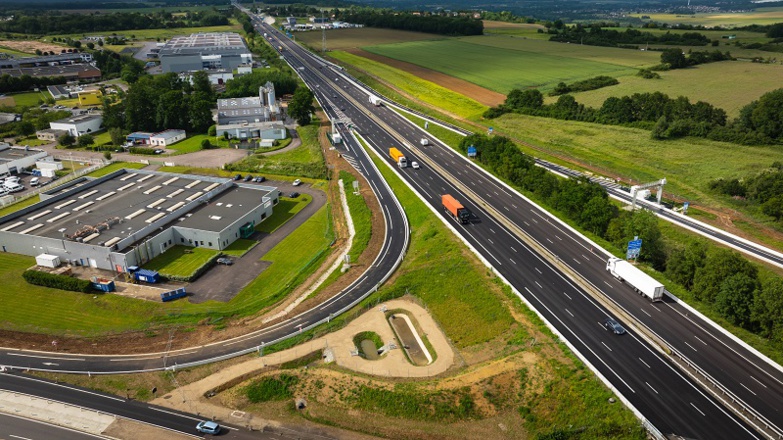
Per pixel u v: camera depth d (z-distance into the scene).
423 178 176.88
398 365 93.81
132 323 110.56
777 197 139.50
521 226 139.12
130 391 90.62
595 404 80.00
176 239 143.62
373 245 138.75
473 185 169.25
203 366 95.75
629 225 124.56
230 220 147.38
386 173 186.25
